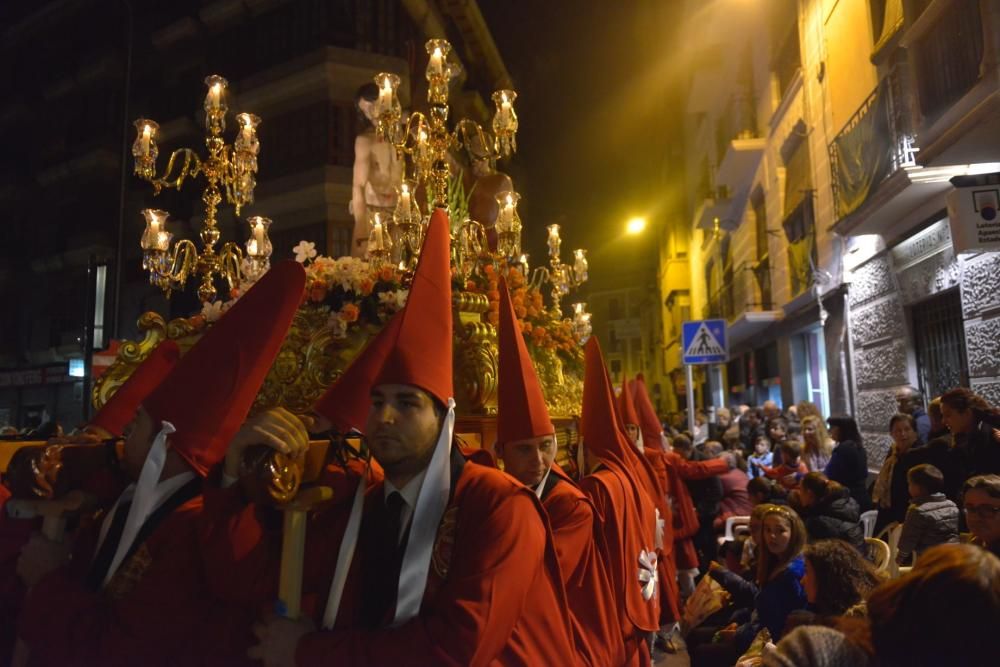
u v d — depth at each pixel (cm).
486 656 159
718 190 1772
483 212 477
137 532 186
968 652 144
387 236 448
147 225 409
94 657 178
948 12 611
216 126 459
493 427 342
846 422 649
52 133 2755
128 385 281
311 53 1988
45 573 199
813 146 1102
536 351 432
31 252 2752
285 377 351
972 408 447
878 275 891
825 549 294
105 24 2647
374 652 157
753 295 1583
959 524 423
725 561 556
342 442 214
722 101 1845
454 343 353
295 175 1972
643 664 347
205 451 186
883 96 764
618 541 332
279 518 192
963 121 566
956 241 541
